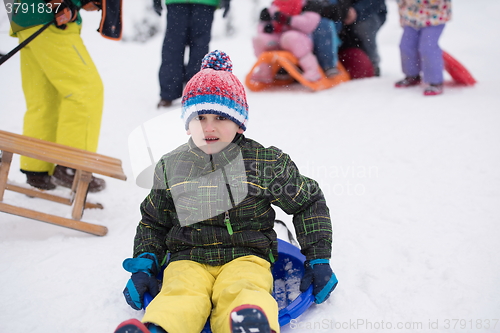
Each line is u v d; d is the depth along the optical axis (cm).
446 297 191
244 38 995
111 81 630
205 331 166
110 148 413
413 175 324
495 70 606
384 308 187
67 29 292
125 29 984
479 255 222
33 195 295
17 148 244
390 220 267
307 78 560
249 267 172
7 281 209
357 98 520
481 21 1005
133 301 178
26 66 304
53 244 247
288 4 560
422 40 502
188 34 498
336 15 579
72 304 194
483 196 285
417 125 417
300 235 190
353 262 225
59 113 306
